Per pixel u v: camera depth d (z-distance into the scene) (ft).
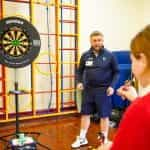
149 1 18.60
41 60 15.19
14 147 9.82
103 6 17.04
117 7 17.61
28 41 10.75
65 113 15.53
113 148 2.64
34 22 14.76
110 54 10.68
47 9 15.17
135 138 2.45
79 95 15.55
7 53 10.42
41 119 14.88
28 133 12.74
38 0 14.56
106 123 10.97
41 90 15.43
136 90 3.97
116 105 14.62
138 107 2.51
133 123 2.49
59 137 12.27
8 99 14.20
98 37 10.57
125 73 14.49
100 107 10.77
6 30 10.41
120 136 2.57
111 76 10.79
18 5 14.39
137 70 2.70
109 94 10.52
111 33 17.58
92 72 10.64
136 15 18.44
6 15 14.07
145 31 2.65
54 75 15.70
